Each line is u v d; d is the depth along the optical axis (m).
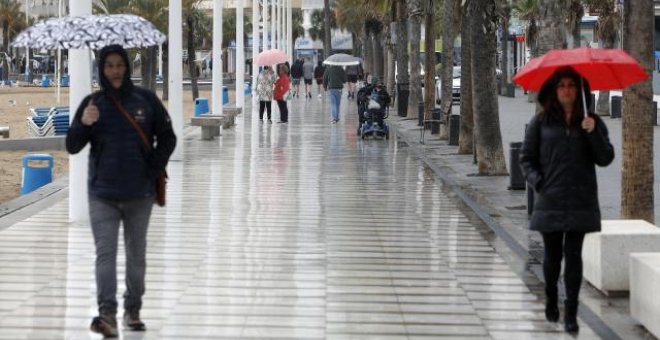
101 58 12.34
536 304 14.37
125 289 14.73
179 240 19.17
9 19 143.62
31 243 18.73
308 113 62.41
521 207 23.81
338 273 16.41
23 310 13.84
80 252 17.88
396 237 19.91
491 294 15.00
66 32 12.03
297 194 26.06
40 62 154.00
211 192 26.19
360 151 38.09
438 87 74.12
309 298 14.66
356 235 20.08
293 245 18.86
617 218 22.09
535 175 12.52
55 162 37.81
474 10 29.30
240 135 45.25
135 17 12.67
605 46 60.56
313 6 165.62
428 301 14.53
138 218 12.61
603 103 60.66
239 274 16.22
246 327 13.05
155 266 16.75
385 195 26.14
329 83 53.16
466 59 36.47
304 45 172.62
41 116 48.28
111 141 12.38
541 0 22.61
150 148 12.55
